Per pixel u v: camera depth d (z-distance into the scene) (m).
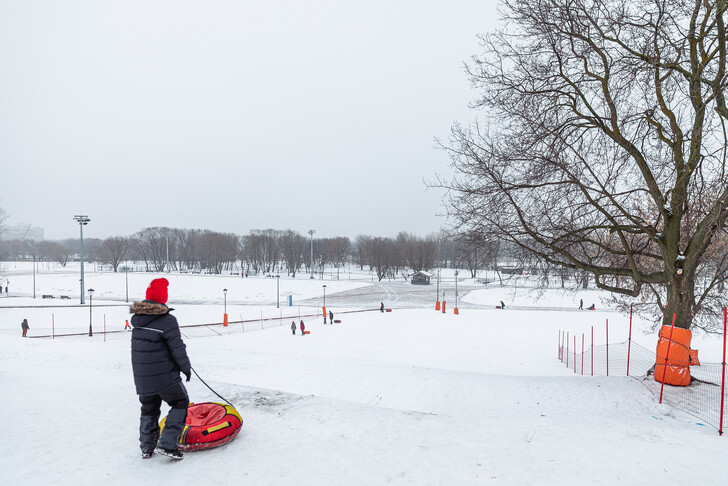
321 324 38.78
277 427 5.75
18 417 6.06
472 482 4.27
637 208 13.04
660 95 10.47
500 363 21.47
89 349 22.12
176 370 4.50
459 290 74.00
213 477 4.27
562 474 4.50
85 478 4.20
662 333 10.55
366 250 134.75
